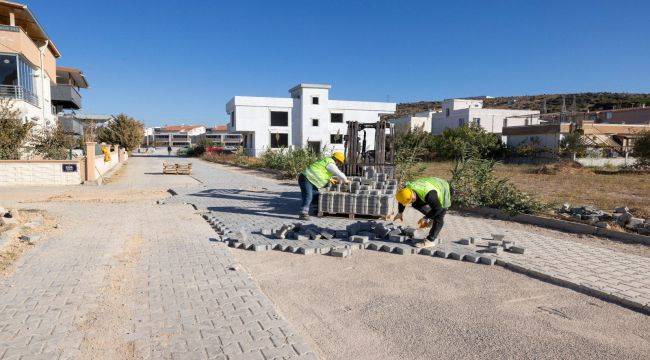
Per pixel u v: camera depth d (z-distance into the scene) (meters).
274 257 6.71
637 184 18.47
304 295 5.12
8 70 21.91
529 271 5.93
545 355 3.70
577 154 32.22
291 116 48.03
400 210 7.16
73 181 17.61
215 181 19.73
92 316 4.31
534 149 35.16
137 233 8.24
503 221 9.98
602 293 5.09
